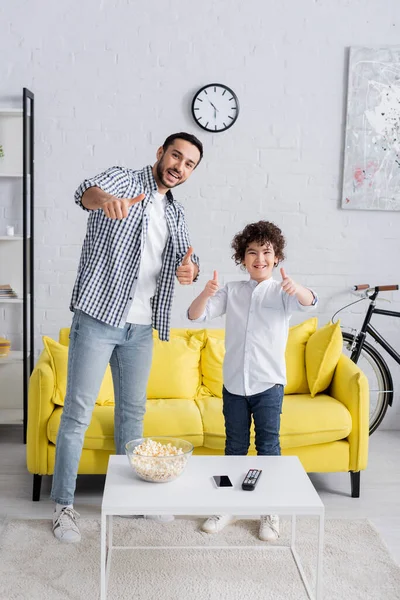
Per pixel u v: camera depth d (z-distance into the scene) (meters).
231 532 2.96
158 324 3.00
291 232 4.38
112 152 4.27
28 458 3.26
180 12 4.20
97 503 3.28
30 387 3.24
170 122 4.27
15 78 4.20
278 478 2.39
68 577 2.59
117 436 3.11
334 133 4.33
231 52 4.24
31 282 4.20
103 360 2.93
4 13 4.16
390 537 2.98
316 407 3.36
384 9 4.26
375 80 4.28
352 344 4.23
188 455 2.40
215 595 2.49
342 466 3.36
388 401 4.30
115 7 4.18
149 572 2.64
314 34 4.26
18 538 2.88
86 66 4.21
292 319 4.46
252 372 2.93
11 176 4.16
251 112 4.29
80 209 4.30
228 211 4.34
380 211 4.41
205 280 4.38
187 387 3.64
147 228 2.87
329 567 2.69
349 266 4.43
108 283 2.83
